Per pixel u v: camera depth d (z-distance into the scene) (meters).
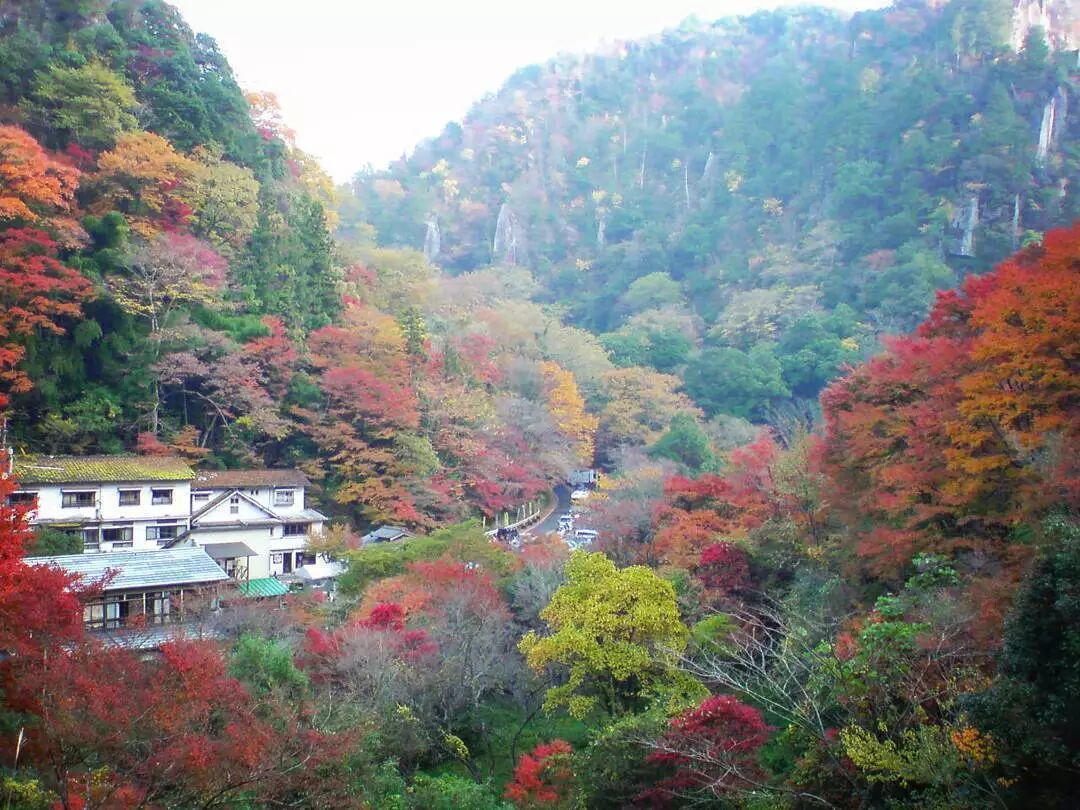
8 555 11.61
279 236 49.75
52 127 43.09
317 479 43.06
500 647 23.09
